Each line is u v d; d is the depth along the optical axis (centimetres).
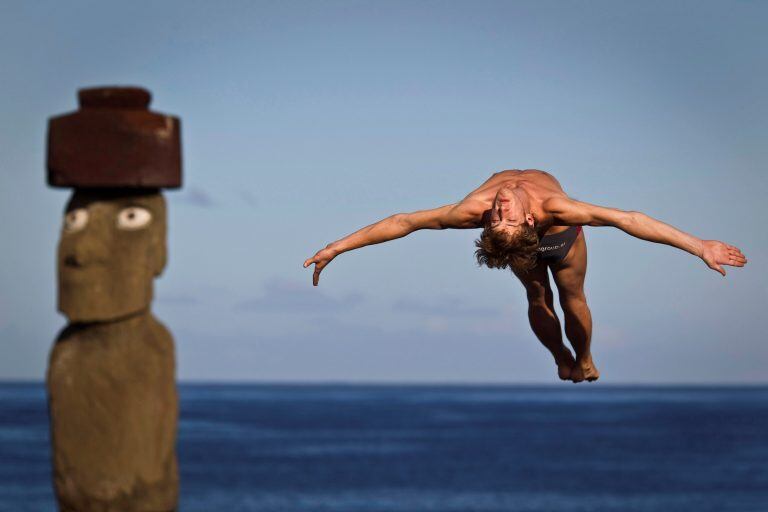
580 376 1236
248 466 8875
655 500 7081
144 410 836
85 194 833
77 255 812
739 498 7188
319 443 11431
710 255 1020
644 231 1041
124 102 812
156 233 836
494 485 7794
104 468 833
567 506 6769
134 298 827
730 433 13788
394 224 1085
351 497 7069
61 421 840
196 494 7175
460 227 1088
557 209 1060
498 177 1119
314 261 1080
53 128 807
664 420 17900
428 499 7019
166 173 819
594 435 13212
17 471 7950
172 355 858
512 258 1061
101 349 836
